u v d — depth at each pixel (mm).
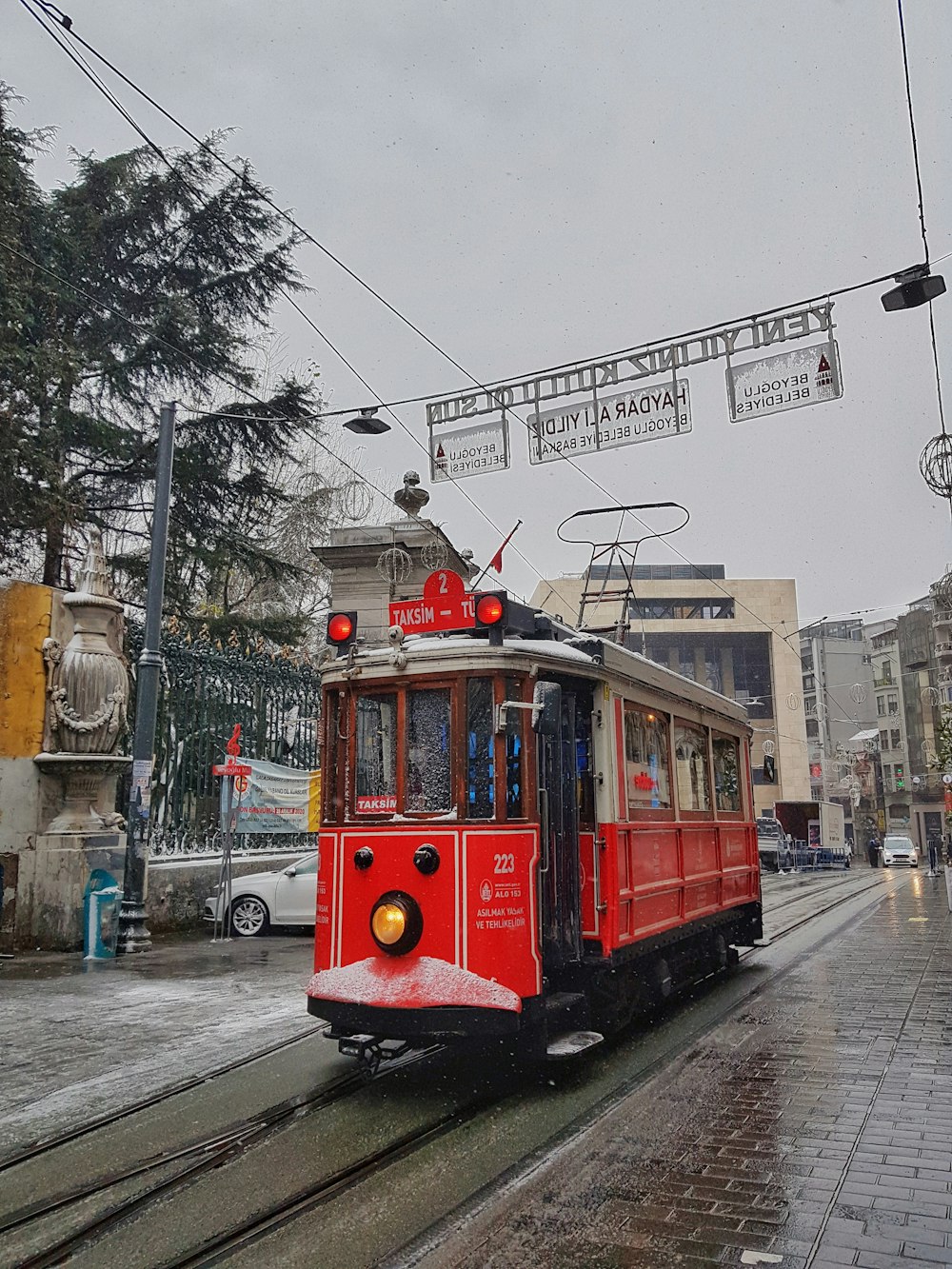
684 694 10266
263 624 20312
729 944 11953
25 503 16438
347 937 6840
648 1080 7031
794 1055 7621
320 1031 8352
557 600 57469
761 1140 5617
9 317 16281
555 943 7133
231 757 14188
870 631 74375
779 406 9336
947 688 46562
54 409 17359
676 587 58875
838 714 73688
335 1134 5922
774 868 42656
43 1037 8117
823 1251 4172
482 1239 4457
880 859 57719
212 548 20406
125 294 19578
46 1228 4676
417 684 7027
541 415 10422
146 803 12977
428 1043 6840
